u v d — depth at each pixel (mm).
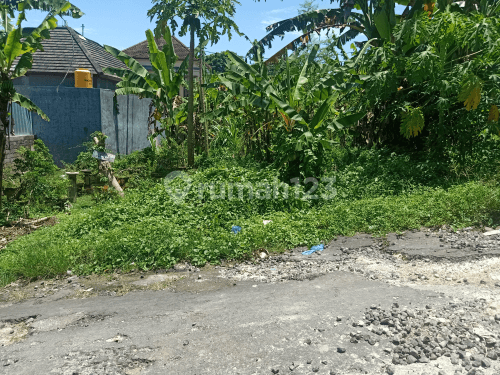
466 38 9438
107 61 22688
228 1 12930
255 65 12227
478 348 3371
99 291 5637
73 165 13969
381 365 3254
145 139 19297
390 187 9242
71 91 15250
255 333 3914
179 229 7500
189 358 3555
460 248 5957
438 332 3666
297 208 8766
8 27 9742
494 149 9547
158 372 3371
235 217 8227
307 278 5527
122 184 12766
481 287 4625
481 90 9219
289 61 13344
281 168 11016
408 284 4953
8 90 9578
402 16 12781
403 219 7305
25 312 4980
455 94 10125
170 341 3883
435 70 9828
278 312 4371
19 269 6512
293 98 11391
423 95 11227
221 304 4777
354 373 3168
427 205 7609
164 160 13750
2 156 9898
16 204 10422
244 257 6609
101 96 15570
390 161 10414
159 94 14352
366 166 10500
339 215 7809
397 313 4086
